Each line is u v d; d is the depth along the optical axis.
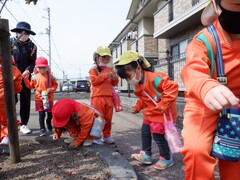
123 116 6.16
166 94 2.20
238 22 0.92
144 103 2.59
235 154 0.95
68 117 2.65
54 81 3.84
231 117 0.97
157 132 2.31
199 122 1.03
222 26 0.99
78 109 2.71
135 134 3.91
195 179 0.99
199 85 0.82
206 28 1.09
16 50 3.58
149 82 2.34
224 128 0.98
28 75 3.45
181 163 2.51
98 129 2.76
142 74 2.40
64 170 2.13
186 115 1.10
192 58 0.97
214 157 1.05
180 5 8.81
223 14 0.94
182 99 6.13
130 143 3.31
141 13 14.90
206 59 0.98
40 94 3.47
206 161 0.97
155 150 2.98
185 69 0.97
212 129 1.02
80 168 2.18
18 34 3.52
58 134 2.95
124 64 2.34
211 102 0.75
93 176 1.96
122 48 19.19
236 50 1.00
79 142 2.75
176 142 2.12
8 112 2.27
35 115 6.21
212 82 0.80
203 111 1.03
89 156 2.53
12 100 2.27
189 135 1.03
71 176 1.99
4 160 2.45
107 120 3.28
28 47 3.67
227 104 0.71
